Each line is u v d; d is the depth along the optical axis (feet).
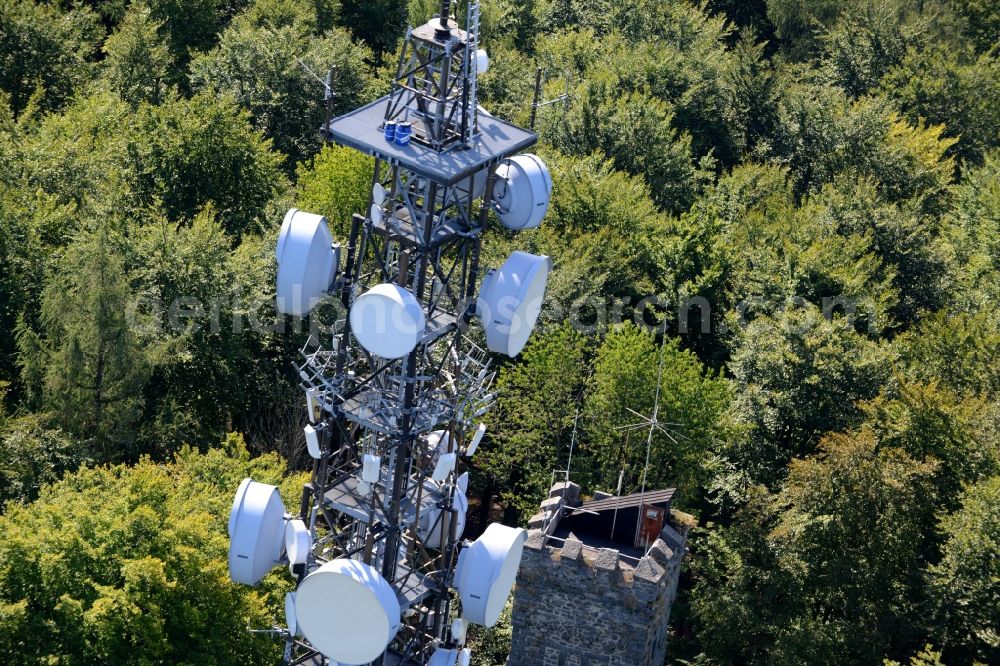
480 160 78.18
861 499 177.88
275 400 214.28
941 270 284.61
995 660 174.40
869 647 176.14
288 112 294.46
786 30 436.76
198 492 165.27
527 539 146.51
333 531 87.56
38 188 231.91
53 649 138.00
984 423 202.69
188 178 242.78
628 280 246.88
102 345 191.11
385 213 81.30
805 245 267.18
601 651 147.33
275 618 151.02
